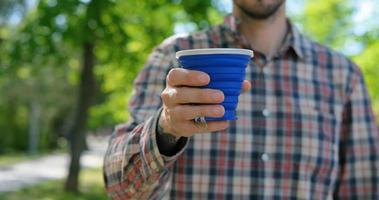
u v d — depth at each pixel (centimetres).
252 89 114
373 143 122
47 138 1948
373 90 585
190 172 109
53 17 548
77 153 659
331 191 117
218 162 109
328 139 116
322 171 114
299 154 112
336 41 653
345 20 688
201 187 109
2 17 1091
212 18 567
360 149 121
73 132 656
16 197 634
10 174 966
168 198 109
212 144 109
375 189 120
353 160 121
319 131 115
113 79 693
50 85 1498
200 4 551
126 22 574
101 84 773
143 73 113
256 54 116
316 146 114
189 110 70
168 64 113
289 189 111
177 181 109
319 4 698
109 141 101
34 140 1761
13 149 1775
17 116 1762
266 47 117
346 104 121
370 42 584
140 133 87
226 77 70
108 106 750
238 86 72
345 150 122
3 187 738
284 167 112
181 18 584
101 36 547
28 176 932
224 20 120
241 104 112
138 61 598
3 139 1734
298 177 112
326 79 119
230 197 109
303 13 743
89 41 555
